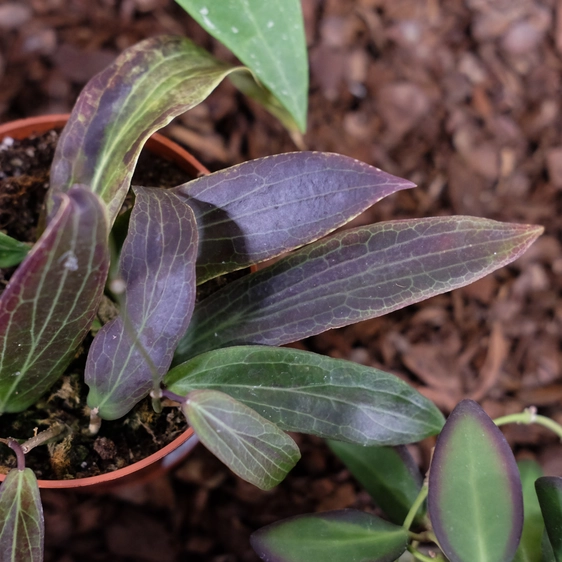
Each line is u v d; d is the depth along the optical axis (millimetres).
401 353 473
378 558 344
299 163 351
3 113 479
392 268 352
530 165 506
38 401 373
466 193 500
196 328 364
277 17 346
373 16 520
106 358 340
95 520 435
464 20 527
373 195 346
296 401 350
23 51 485
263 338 358
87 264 309
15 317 316
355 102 508
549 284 488
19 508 333
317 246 359
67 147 360
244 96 496
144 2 499
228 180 354
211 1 345
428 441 455
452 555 330
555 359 476
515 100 515
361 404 352
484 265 347
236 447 324
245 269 397
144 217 337
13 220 399
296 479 449
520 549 362
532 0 529
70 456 365
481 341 478
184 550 437
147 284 336
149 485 441
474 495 333
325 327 354
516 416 385
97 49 491
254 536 344
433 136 506
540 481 344
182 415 372
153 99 363
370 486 383
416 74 513
